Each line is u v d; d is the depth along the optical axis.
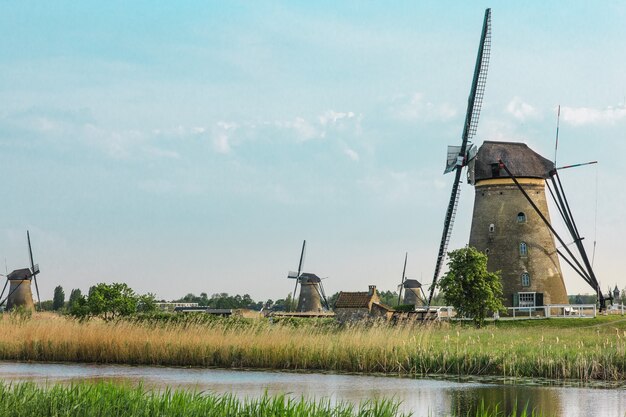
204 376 38.50
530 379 36.97
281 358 42.47
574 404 29.86
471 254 65.38
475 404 29.92
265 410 20.19
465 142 76.12
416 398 31.36
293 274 128.12
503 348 41.69
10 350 46.53
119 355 44.81
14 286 122.69
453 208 76.62
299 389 33.72
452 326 63.66
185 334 45.62
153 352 44.28
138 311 72.69
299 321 61.94
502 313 71.62
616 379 36.75
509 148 74.94
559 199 74.31
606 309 72.81
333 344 43.00
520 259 72.62
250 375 39.00
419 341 42.41
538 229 73.25
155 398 21.17
